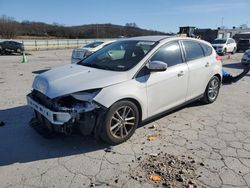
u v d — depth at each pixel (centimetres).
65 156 378
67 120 362
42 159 370
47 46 3828
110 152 389
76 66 465
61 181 321
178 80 487
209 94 610
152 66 419
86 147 403
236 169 348
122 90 392
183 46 520
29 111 558
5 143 414
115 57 468
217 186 312
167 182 318
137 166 352
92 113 372
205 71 565
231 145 416
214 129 477
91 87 374
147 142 421
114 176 330
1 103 616
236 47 2695
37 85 418
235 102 649
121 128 405
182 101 518
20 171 341
